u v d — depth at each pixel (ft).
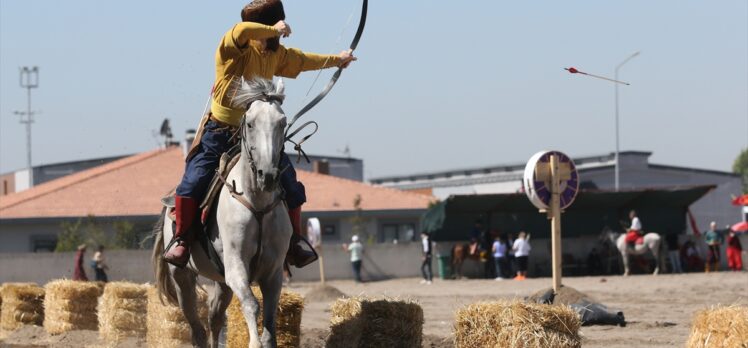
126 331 48.78
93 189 165.37
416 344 36.58
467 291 98.32
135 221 154.10
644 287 94.53
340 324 36.47
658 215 138.92
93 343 49.78
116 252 126.52
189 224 31.91
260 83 29.84
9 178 253.24
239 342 38.91
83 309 53.36
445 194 240.53
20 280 126.62
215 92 31.91
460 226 132.87
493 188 229.04
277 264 30.76
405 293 97.09
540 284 108.17
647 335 48.26
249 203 29.89
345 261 133.80
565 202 57.21
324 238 168.55
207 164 32.01
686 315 61.62
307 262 32.60
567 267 130.52
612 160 231.71
